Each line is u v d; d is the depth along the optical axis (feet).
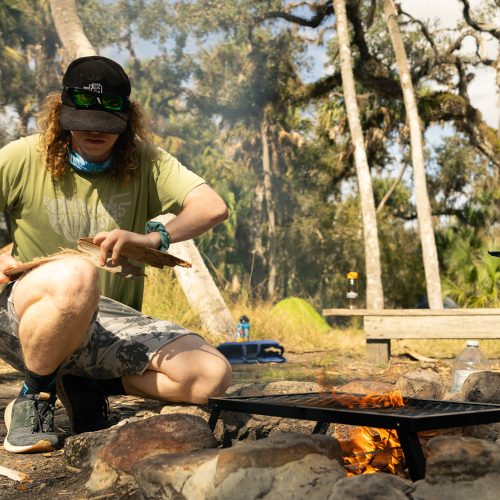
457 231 85.92
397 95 79.51
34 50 69.51
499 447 4.94
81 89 8.30
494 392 8.90
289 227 99.50
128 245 7.64
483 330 22.24
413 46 78.84
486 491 4.78
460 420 5.48
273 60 84.74
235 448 5.38
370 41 80.18
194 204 9.11
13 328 8.29
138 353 8.62
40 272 7.71
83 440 7.47
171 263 7.70
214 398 6.74
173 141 93.35
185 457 5.75
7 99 62.03
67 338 7.84
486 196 89.97
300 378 17.12
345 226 95.30
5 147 8.97
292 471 5.27
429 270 60.39
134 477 5.90
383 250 92.12
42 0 66.95
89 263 7.73
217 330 32.86
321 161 95.50
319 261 96.78
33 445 8.11
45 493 6.68
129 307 9.20
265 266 103.71
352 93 61.93
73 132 8.63
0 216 43.75
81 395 8.83
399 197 99.09
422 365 21.35
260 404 6.25
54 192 9.00
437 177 93.20
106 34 84.58
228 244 105.60
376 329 22.95
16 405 8.41
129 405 11.41
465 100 78.89
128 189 9.24
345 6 66.64
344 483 4.98
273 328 34.24
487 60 73.72
